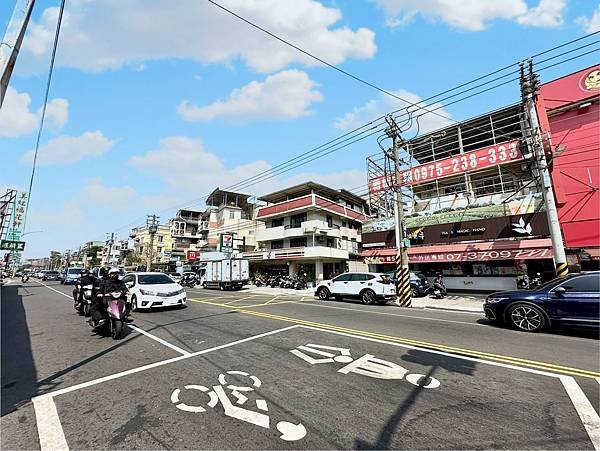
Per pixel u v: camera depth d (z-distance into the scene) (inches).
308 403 145.1
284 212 1257.4
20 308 506.3
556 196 616.1
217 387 164.9
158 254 2365.9
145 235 2401.6
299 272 1178.6
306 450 108.2
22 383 175.6
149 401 149.3
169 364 204.5
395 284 649.6
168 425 126.4
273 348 240.1
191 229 2283.5
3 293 808.9
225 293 816.9
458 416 131.9
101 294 306.0
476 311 457.4
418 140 915.4
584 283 289.4
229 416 133.4
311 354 223.6
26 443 114.9
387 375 180.9
